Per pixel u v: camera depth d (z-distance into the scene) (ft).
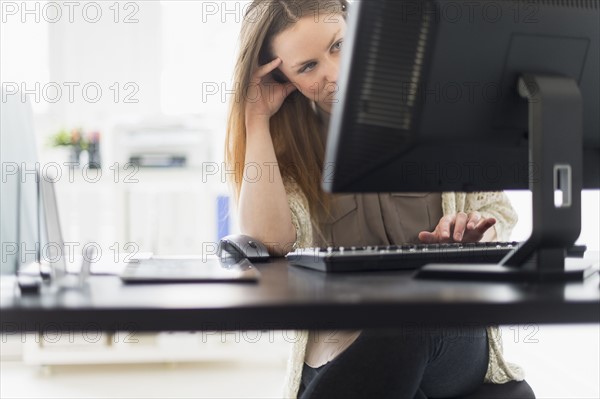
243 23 4.90
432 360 3.59
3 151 3.76
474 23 2.87
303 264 3.57
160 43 12.81
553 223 2.92
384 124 2.87
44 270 3.18
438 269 2.94
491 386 4.11
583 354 8.36
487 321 2.28
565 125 2.94
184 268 3.35
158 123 12.01
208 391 9.52
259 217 4.76
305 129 5.08
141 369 10.78
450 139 2.97
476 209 5.23
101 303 2.28
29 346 10.32
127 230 11.17
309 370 4.12
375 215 4.95
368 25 2.78
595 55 3.12
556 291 2.52
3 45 12.17
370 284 2.79
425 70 2.85
